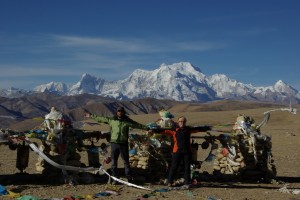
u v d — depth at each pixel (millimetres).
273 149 33312
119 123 14703
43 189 13430
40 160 15062
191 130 14750
